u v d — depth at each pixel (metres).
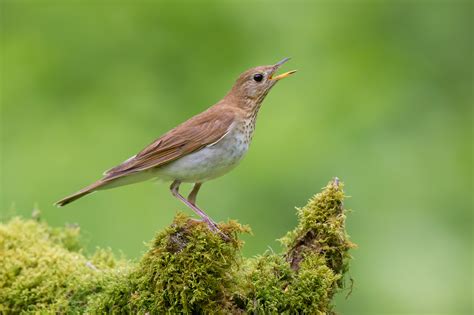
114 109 15.28
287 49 16.22
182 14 16.45
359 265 13.56
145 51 16.22
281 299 7.11
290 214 13.70
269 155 14.08
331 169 14.10
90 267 8.52
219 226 7.32
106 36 16.25
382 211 13.98
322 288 7.09
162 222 13.27
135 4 16.50
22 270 8.41
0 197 13.30
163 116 15.30
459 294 13.33
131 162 8.70
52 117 14.96
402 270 13.49
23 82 15.34
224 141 8.80
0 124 14.71
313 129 14.49
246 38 16.45
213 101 15.49
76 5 16.45
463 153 15.09
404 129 15.22
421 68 16.44
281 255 7.49
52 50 15.88
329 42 16.48
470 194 14.49
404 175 14.47
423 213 14.12
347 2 17.02
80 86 15.67
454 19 16.73
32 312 8.05
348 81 15.60
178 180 8.84
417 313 13.20
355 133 14.77
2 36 15.99
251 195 13.80
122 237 12.98
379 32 16.70
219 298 7.08
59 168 13.95
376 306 13.25
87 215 13.14
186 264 7.00
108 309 7.36
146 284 7.12
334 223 7.28
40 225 9.59
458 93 16.23
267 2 16.83
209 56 16.22
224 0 16.72
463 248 13.84
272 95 15.27
